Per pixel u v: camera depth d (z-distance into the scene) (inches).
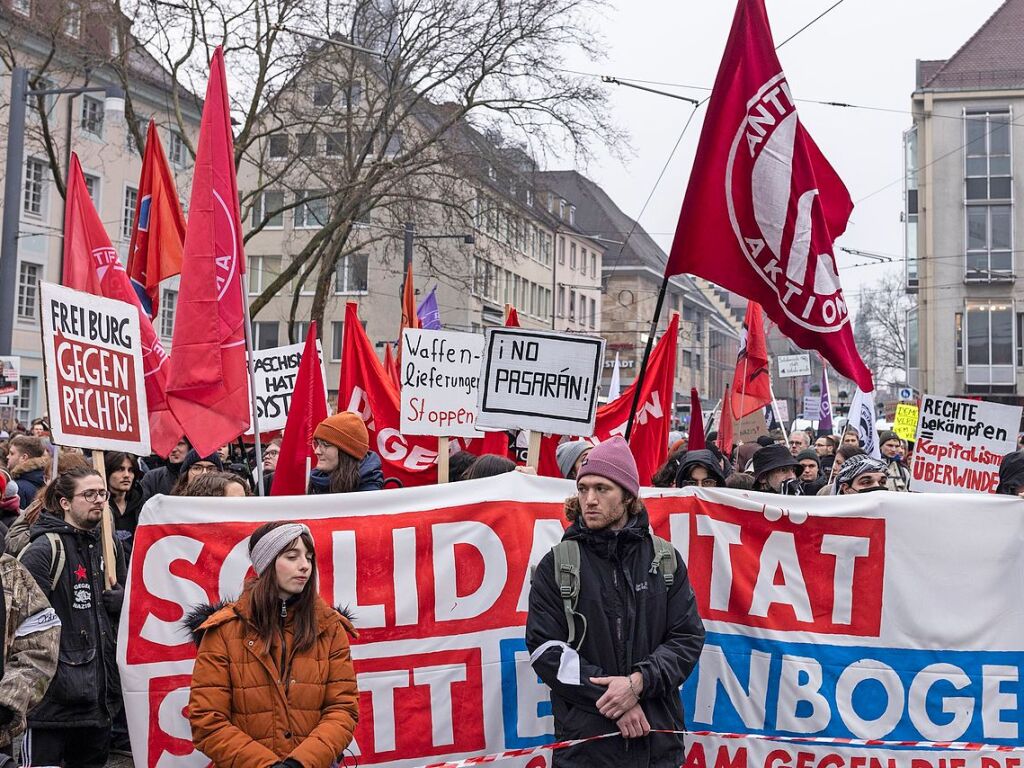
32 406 1378.0
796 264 248.8
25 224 1343.5
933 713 218.1
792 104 249.4
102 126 1418.6
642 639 168.9
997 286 1728.6
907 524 221.9
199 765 196.5
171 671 197.6
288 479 268.7
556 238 2556.6
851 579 221.0
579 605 168.9
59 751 218.1
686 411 2180.1
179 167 1540.4
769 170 248.5
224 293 253.1
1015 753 213.6
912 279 1779.0
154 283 316.5
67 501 221.8
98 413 231.9
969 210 1736.0
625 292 2972.4
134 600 198.5
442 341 314.0
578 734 167.3
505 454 378.3
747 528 222.1
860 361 252.7
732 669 218.5
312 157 987.3
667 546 175.5
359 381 372.5
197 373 250.7
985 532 221.8
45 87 997.2
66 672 215.0
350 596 208.4
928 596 220.5
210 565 202.1
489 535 213.9
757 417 507.8
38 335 1384.1
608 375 2923.2
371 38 935.0
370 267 1782.7
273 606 165.8
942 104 1748.3
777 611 219.9
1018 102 1717.5
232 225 256.2
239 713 163.3
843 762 215.0
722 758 215.2
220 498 204.7
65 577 218.1
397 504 212.4
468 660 210.1
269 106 935.0
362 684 206.8
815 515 221.8
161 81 1451.8
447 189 967.6
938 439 387.5
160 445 297.9
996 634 220.2
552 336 251.3
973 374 1728.6
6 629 171.9
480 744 208.4
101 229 296.4
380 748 205.8
